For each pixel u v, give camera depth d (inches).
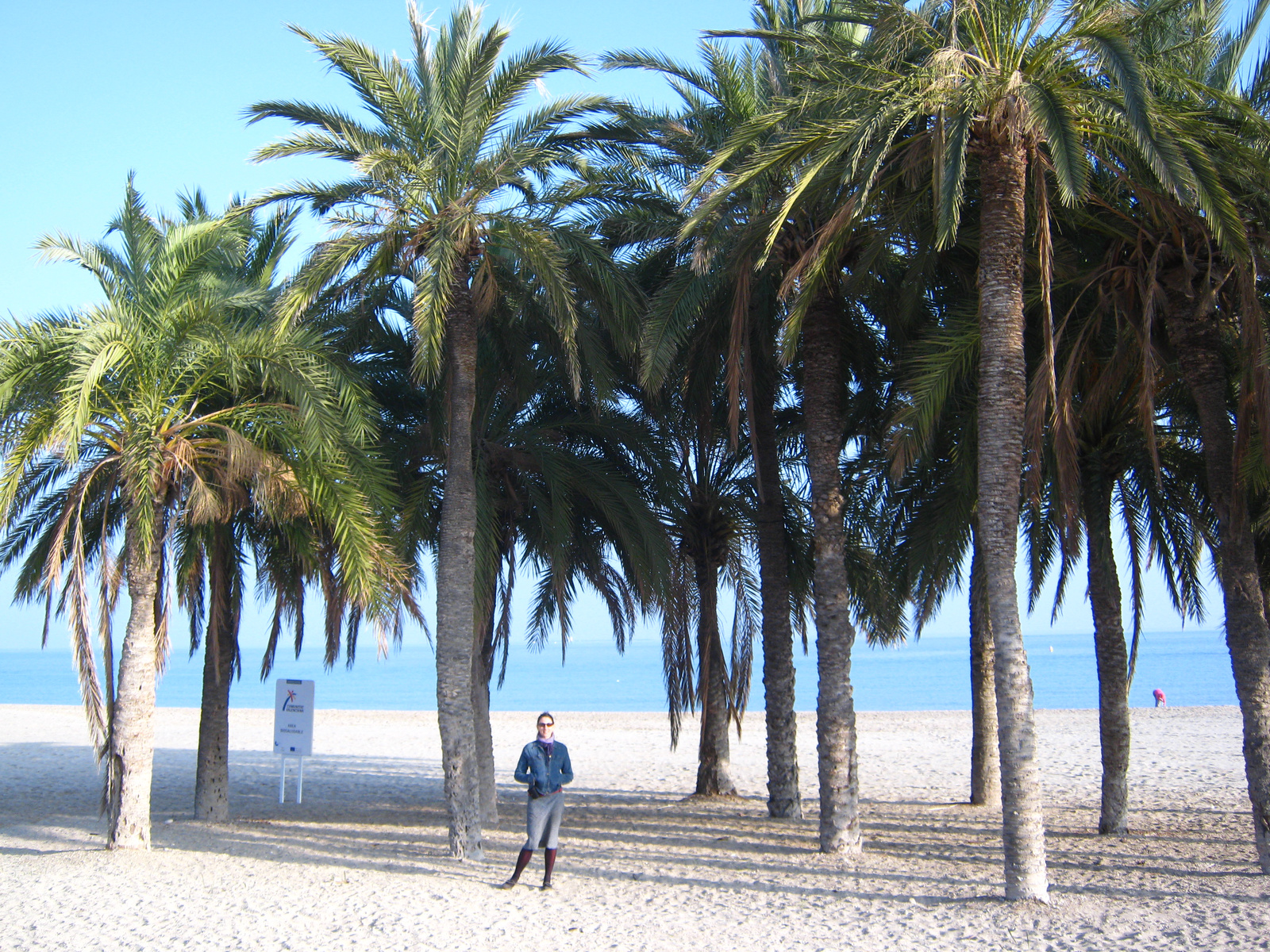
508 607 595.5
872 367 540.7
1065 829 524.7
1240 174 379.9
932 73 349.4
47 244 423.5
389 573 446.9
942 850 463.2
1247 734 390.6
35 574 518.9
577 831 532.4
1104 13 351.9
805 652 697.6
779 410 628.7
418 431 541.0
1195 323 419.2
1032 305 466.0
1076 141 326.0
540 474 559.8
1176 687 2461.9
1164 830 513.7
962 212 449.4
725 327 522.9
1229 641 402.3
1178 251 414.6
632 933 310.3
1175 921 310.0
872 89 359.9
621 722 1376.7
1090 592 521.7
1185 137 348.5
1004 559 353.7
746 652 677.3
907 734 1148.5
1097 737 1031.6
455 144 446.0
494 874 400.8
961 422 494.3
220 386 471.2
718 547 671.8
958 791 722.8
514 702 2464.3
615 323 478.3
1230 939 287.7
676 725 641.0
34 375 402.3
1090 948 284.7
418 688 3516.2
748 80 542.3
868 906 341.1
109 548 421.1
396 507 488.4
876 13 379.2
